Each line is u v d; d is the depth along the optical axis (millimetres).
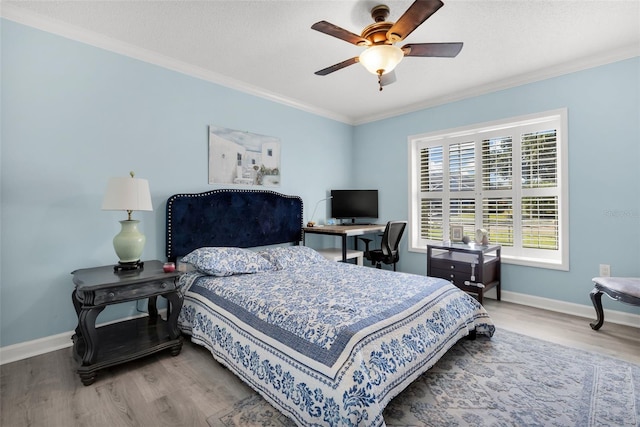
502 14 2127
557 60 2844
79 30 2326
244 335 1873
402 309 1834
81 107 2385
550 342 2375
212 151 3170
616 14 2133
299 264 3074
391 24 1823
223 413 1600
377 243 4555
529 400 1675
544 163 3234
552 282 3137
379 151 4555
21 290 2170
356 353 1404
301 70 3055
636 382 1831
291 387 1516
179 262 2854
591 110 2844
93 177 2449
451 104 3795
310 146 4199
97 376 1942
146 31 2359
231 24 2262
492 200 3600
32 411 1606
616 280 2451
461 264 3252
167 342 2172
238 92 3387
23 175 2160
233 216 3262
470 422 1509
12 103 2111
